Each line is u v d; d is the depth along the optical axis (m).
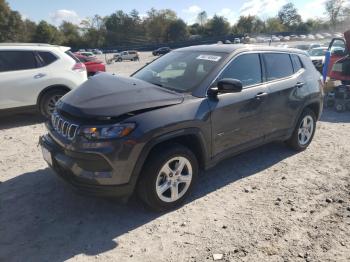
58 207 3.85
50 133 3.83
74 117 3.47
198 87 3.95
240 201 3.99
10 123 7.48
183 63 4.50
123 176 3.34
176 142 3.79
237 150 4.41
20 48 7.20
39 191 4.20
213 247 3.18
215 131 3.99
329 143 6.05
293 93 5.03
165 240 3.29
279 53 5.05
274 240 3.28
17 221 3.58
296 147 5.49
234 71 4.30
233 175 4.68
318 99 5.57
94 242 3.26
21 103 7.19
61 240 3.28
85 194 3.42
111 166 3.27
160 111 3.51
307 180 4.54
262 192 4.21
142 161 3.39
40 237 3.32
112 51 71.00
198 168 4.04
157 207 3.66
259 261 3.00
